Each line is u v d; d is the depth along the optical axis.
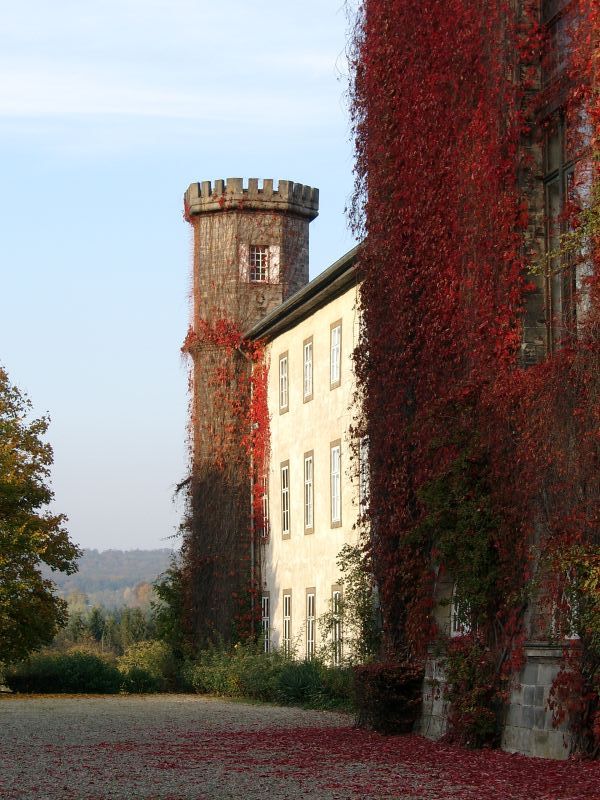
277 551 42.62
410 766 17.11
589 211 17.06
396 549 24.00
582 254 18.53
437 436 21.44
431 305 22.66
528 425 18.33
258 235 47.28
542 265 17.86
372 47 25.22
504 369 19.72
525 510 18.62
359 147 25.80
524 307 19.84
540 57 20.23
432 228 22.64
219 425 45.62
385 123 24.58
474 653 19.92
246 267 47.00
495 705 19.53
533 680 18.36
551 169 19.86
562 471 17.36
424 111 22.97
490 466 19.97
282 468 42.50
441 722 21.44
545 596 17.84
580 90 18.22
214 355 46.16
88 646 95.38
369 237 25.22
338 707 30.27
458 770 16.44
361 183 25.72
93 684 42.19
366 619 30.30
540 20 20.25
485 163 20.45
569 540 17.09
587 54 18.09
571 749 17.05
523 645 18.75
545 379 17.97
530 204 20.05
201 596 45.00
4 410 44.59
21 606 42.09
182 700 36.38
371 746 20.47
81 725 25.52
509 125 20.14
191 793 14.27
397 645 23.89
